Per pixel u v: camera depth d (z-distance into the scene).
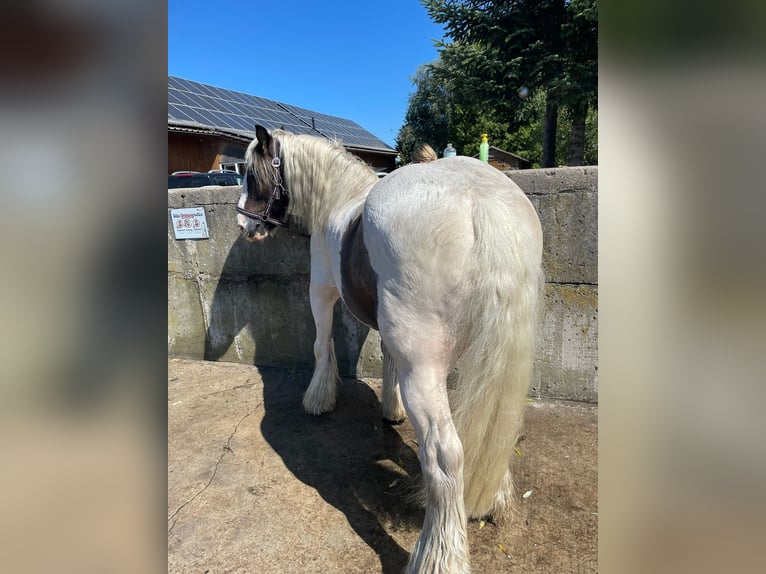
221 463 2.35
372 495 2.04
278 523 1.89
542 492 1.95
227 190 3.44
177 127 8.89
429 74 7.91
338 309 3.30
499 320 1.25
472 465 1.43
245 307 3.62
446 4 7.23
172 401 3.12
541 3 6.64
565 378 2.74
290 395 3.13
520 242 1.28
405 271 1.35
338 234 1.97
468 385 1.33
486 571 1.57
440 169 1.48
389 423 2.69
